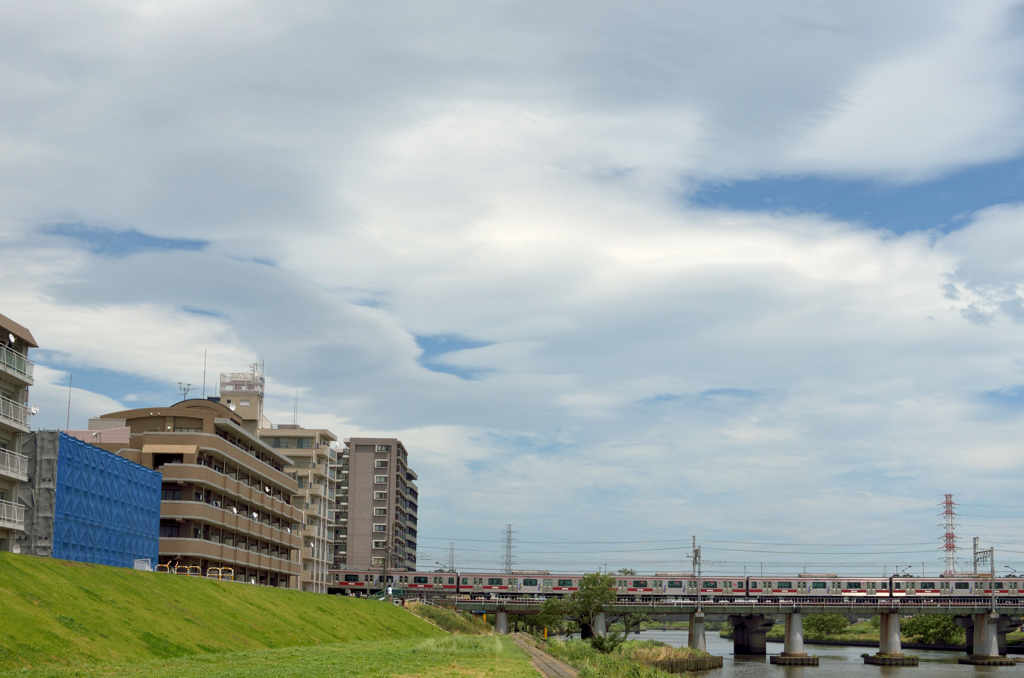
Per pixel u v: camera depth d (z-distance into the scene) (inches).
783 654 6422.2
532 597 6619.1
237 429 4279.0
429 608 5324.8
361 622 3388.3
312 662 1759.4
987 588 6619.1
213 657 1823.3
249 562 4360.2
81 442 2997.0
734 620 7859.3
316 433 6304.1
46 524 2787.9
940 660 6830.7
